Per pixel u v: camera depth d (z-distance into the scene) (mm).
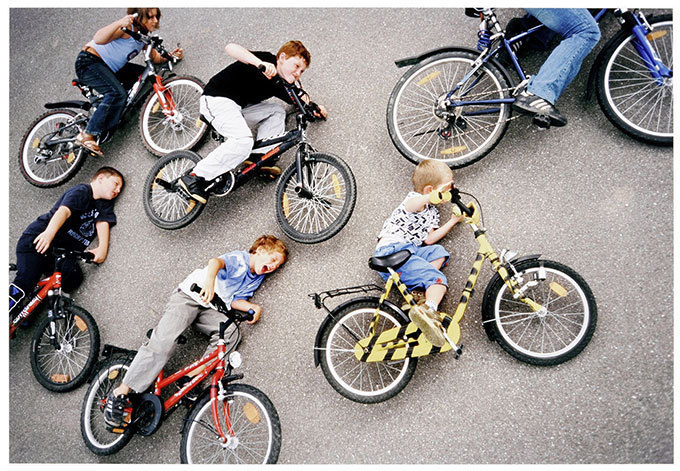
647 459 2219
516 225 2646
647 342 2324
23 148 3615
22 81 3982
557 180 2643
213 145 3318
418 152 2879
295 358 2770
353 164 3004
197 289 2484
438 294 2395
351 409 2609
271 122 2963
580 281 2293
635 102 2604
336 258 2857
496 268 2262
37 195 3619
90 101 3383
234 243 3092
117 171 3314
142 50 3295
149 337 2705
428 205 2561
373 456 2527
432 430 2486
